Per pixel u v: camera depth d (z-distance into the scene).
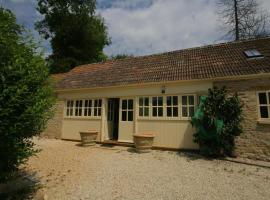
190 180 6.07
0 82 4.18
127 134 11.52
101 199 4.82
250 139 8.59
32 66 4.79
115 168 7.19
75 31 29.14
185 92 10.09
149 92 11.00
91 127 12.62
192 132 9.77
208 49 12.71
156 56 14.09
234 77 9.08
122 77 12.52
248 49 11.05
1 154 4.34
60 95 14.12
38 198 4.79
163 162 7.95
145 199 4.84
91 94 12.90
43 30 30.03
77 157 8.73
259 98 8.78
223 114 8.50
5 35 4.52
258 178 6.27
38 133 5.02
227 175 6.51
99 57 32.09
